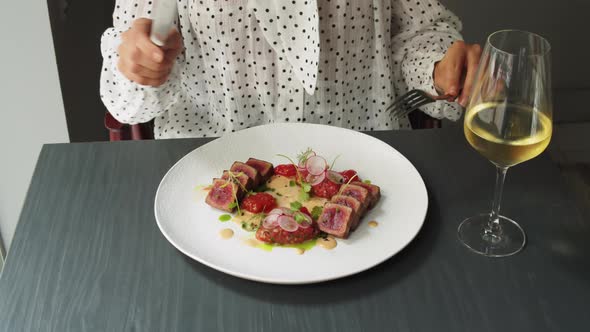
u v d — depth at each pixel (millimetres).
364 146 1107
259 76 1336
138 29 1068
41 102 1749
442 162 1089
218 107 1415
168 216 959
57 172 1073
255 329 812
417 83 1323
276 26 1240
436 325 815
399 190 1010
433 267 894
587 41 2441
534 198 1011
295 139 1127
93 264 905
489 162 1087
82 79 1985
